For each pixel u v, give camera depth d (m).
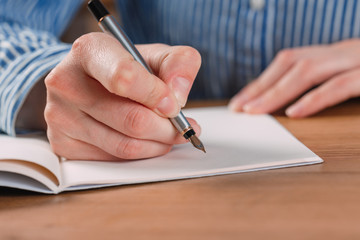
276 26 0.87
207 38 0.93
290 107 0.64
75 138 0.43
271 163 0.39
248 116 0.62
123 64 0.34
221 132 0.52
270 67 0.73
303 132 0.52
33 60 0.54
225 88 0.97
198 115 0.65
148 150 0.42
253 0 0.87
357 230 0.25
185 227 0.27
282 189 0.32
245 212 0.28
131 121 0.39
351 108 0.63
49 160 0.38
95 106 0.40
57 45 0.62
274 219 0.27
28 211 0.32
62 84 0.40
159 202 0.32
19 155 0.36
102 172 0.39
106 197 0.34
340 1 0.83
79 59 0.39
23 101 0.50
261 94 0.69
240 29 0.89
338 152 0.42
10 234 0.28
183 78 0.40
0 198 0.35
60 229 0.28
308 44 0.87
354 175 0.35
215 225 0.27
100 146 0.42
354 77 0.63
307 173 0.36
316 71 0.66
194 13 0.93
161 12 1.01
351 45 0.74
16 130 0.53
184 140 0.43
